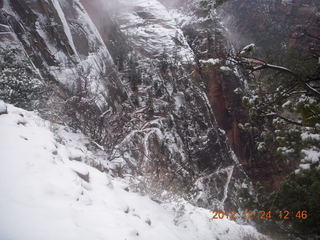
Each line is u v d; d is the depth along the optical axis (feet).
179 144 41.86
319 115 14.98
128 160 22.59
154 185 16.70
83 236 7.30
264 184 51.88
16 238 6.12
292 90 16.84
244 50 15.15
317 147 14.21
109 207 10.24
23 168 9.23
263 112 18.17
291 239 21.33
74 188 9.56
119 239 8.11
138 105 45.42
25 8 31.63
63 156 12.55
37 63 29.32
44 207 7.80
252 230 22.52
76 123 22.02
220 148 50.80
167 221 14.21
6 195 7.61
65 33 34.27
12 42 27.32
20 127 12.77
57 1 37.01
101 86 34.17
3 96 19.02
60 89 26.86
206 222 17.75
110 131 22.24
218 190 35.70
